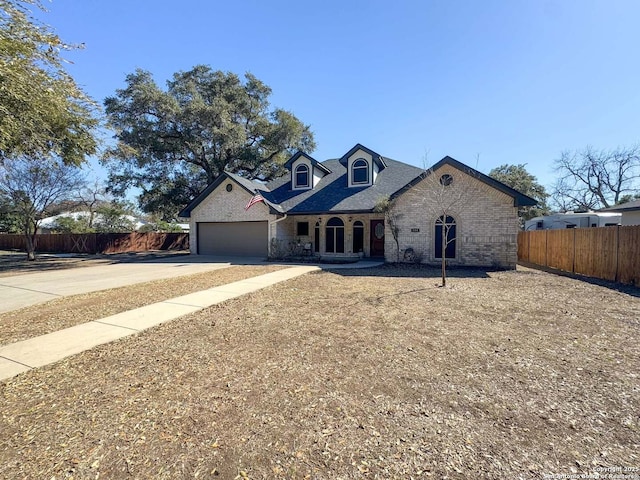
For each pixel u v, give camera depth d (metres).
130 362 4.38
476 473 2.27
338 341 5.08
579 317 6.36
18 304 7.96
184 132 24.30
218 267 15.21
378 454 2.49
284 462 2.42
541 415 3.01
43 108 5.17
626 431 2.76
